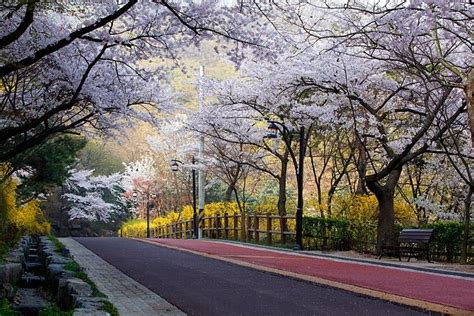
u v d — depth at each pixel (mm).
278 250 21234
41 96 16203
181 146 41188
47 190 27031
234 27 12578
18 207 22062
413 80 20000
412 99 20172
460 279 12133
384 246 17594
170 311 7594
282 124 22562
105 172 56219
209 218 33375
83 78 13625
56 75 15430
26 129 13625
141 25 13414
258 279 11680
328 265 15141
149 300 8602
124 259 16406
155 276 12109
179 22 13266
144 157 48438
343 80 19328
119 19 13445
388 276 12555
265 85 22953
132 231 48906
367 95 20938
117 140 19484
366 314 7730
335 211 24797
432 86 18062
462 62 17375
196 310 7957
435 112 16484
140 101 17734
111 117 18078
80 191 44469
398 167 18031
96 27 10836
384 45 16141
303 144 21844
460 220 21922
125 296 9008
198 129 27250
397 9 13047
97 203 42938
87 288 7625
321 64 19469
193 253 18922
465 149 20203
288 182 36906
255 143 26672
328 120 21047
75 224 48469
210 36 12914
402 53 16391
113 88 16500
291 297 9234
